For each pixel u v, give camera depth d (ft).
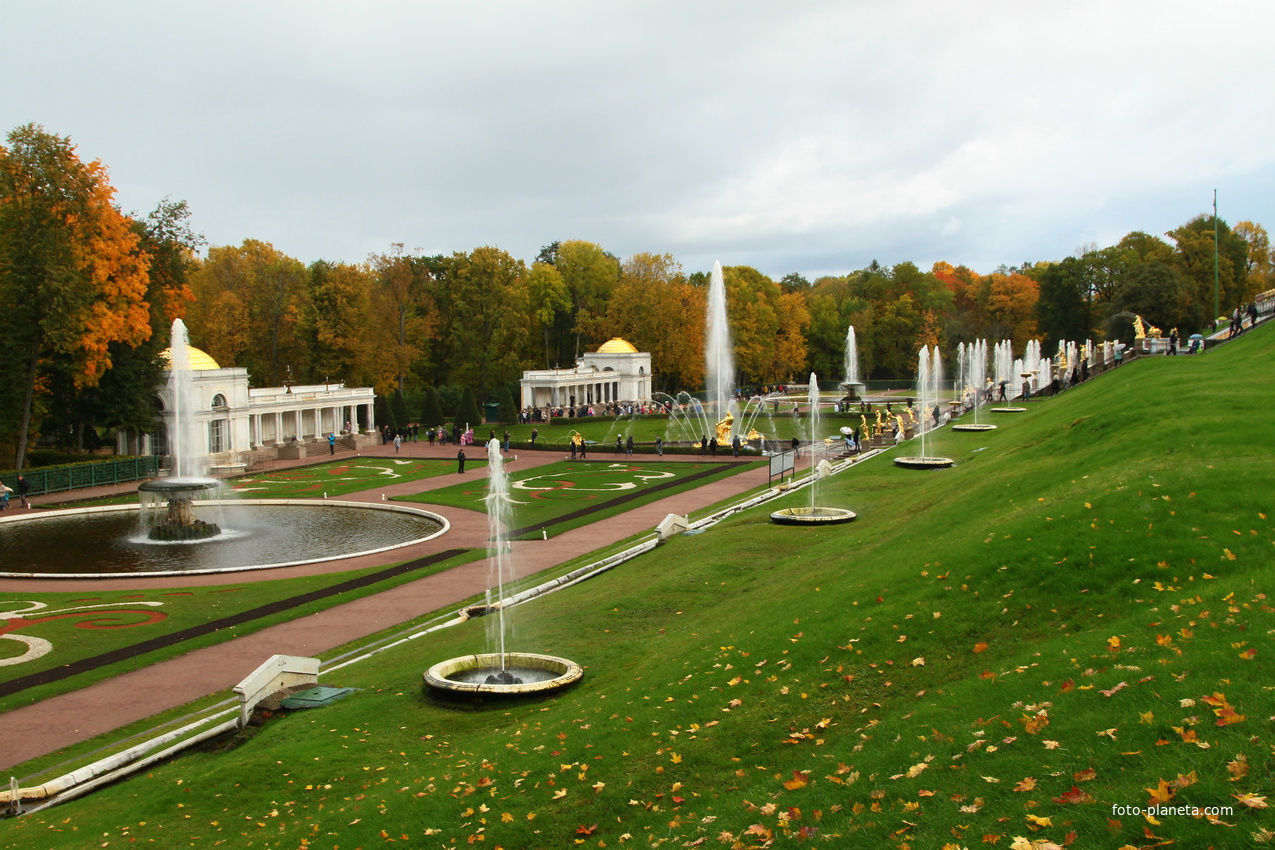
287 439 330.54
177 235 261.65
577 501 196.13
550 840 45.85
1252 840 29.76
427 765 58.65
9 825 58.49
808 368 574.15
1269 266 532.73
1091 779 35.99
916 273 586.45
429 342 477.36
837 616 66.08
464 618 101.40
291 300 403.34
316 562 141.69
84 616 111.96
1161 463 82.43
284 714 74.02
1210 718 37.42
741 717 54.24
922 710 48.01
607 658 78.33
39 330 218.79
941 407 348.79
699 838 41.78
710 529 135.54
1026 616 57.57
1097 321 456.45
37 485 224.53
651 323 476.95
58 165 215.10
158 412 273.95
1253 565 54.54
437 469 271.90
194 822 54.65
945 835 35.47
